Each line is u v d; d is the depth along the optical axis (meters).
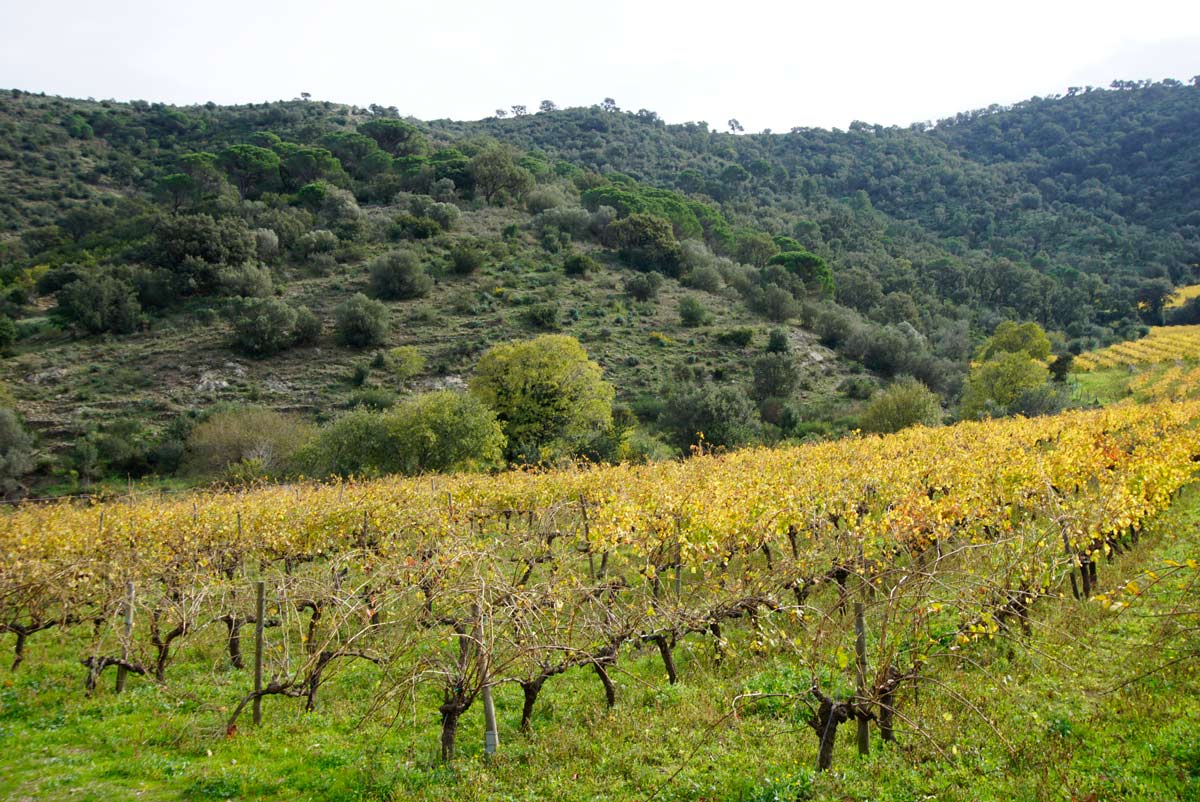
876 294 87.00
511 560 10.52
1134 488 12.38
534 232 84.69
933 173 166.38
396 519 14.70
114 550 12.77
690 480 16.11
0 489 35.38
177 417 43.84
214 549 13.99
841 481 15.22
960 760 6.09
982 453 17.98
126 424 42.16
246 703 8.76
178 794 6.82
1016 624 8.51
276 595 9.28
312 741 7.88
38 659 11.52
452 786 6.58
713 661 9.42
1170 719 6.32
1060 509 9.99
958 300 97.00
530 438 38.34
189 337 54.84
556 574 9.48
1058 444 19.98
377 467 31.27
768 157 186.88
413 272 65.06
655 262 79.00
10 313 56.75
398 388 49.56
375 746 7.63
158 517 15.72
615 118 186.75
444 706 7.23
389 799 6.46
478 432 32.22
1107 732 6.29
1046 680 7.46
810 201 154.12
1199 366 56.03
